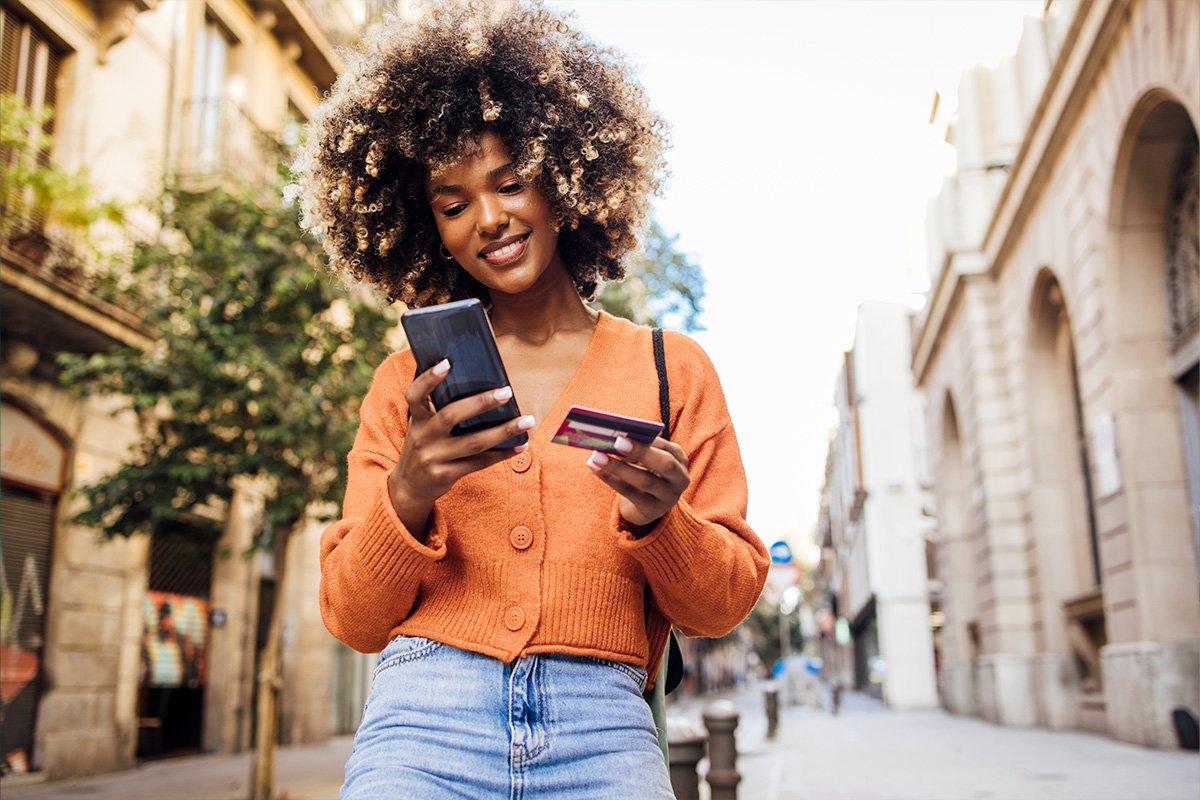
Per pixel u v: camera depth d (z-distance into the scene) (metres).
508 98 1.79
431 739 1.48
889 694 32.53
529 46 1.82
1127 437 11.71
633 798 1.48
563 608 1.55
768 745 15.89
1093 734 14.52
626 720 1.55
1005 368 18.53
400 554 1.50
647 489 1.45
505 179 1.77
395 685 1.54
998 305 18.84
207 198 10.52
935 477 25.09
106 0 12.42
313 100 18.36
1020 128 19.12
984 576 19.03
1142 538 11.52
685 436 1.74
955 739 14.88
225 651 15.22
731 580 1.58
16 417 11.27
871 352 35.00
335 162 1.95
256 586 16.20
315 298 9.76
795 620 91.25
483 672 1.53
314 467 10.35
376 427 1.77
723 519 1.69
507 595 1.56
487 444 1.42
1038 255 15.52
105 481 9.92
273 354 9.49
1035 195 15.26
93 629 12.23
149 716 14.30
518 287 1.77
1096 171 12.28
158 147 13.62
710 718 6.87
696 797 6.00
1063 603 16.09
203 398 9.56
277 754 15.64
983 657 19.02
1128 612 12.02
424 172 1.88
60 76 12.09
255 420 9.84
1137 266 11.86
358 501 1.69
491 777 1.47
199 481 9.82
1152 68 10.30
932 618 36.88
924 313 23.75
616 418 1.38
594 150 1.83
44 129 11.81
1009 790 8.19
